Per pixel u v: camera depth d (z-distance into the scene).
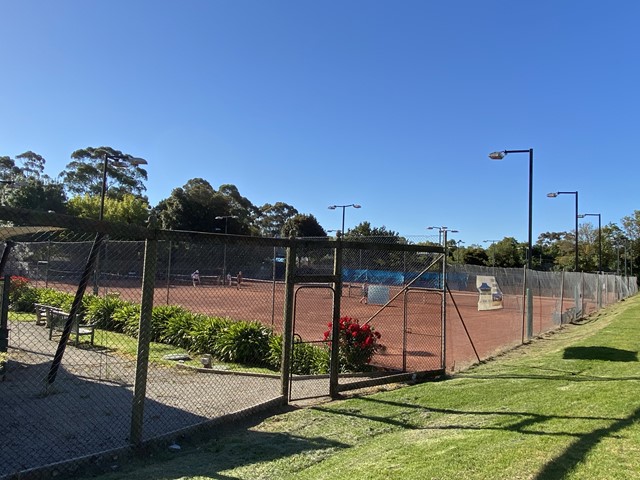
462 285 31.23
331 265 17.39
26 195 52.44
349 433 5.69
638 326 16.41
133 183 80.00
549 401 6.78
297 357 9.73
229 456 4.94
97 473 4.48
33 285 17.95
